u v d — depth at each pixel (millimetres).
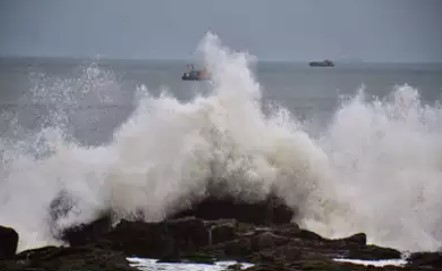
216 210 143250
